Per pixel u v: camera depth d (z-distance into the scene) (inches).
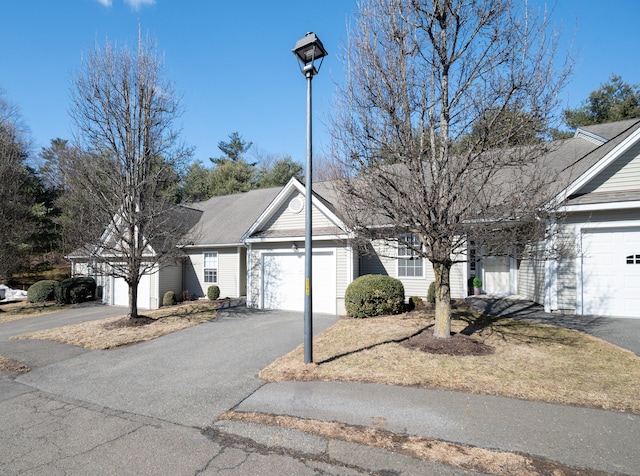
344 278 466.6
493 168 231.5
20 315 588.1
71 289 698.2
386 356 257.6
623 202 349.7
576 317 366.9
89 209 443.2
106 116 429.7
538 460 129.3
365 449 141.2
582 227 375.9
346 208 287.0
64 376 254.4
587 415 161.3
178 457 141.4
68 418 182.7
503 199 242.5
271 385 217.6
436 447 139.9
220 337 358.6
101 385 232.5
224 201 893.8
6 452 149.4
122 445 152.6
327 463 133.4
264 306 530.3
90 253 429.1
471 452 135.6
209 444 151.0
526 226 257.9
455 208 240.2
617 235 368.8
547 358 240.4
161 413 185.0
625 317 362.0
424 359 246.4
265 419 171.5
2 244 685.3
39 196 1000.2
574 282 382.6
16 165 770.2
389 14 261.0
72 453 147.2
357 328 362.3
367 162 264.1
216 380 232.8
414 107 257.9
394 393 193.2
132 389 223.0
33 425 175.3
